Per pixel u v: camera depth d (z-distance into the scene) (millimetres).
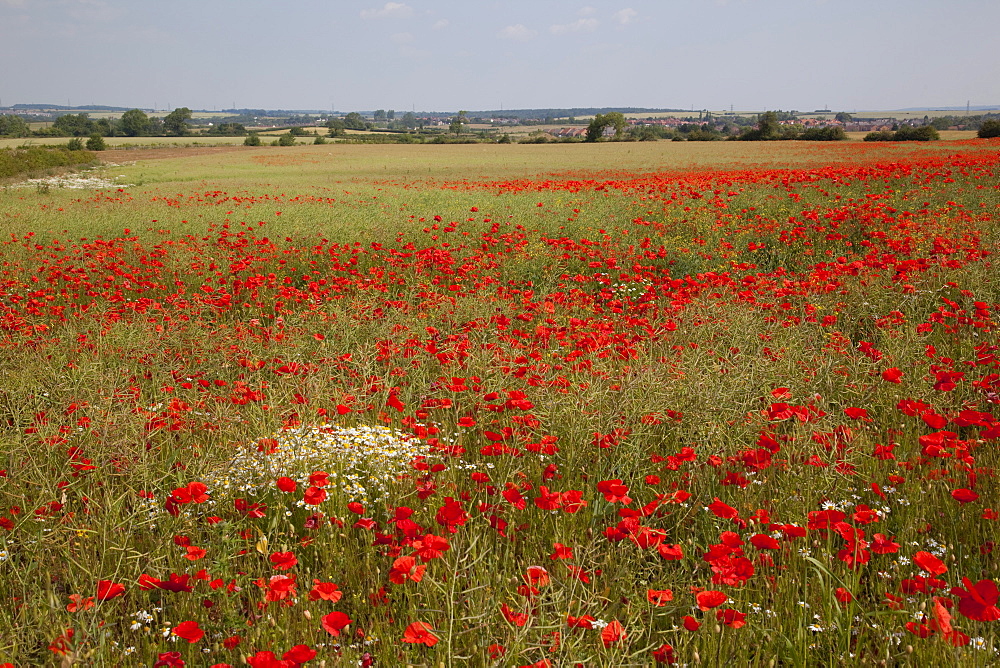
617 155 54875
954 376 4426
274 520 3246
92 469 3666
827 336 6031
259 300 9055
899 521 3336
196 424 4617
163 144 98625
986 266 7859
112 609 2676
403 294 9375
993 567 2971
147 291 10164
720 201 14594
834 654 2521
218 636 2654
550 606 2635
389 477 3748
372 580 2982
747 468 3762
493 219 14328
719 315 6730
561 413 4230
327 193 23547
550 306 6957
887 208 12688
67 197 25234
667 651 2365
